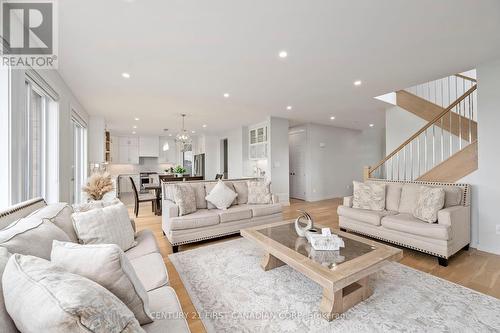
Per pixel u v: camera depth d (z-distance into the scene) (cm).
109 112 505
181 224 289
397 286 202
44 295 64
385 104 474
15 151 187
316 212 509
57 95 288
